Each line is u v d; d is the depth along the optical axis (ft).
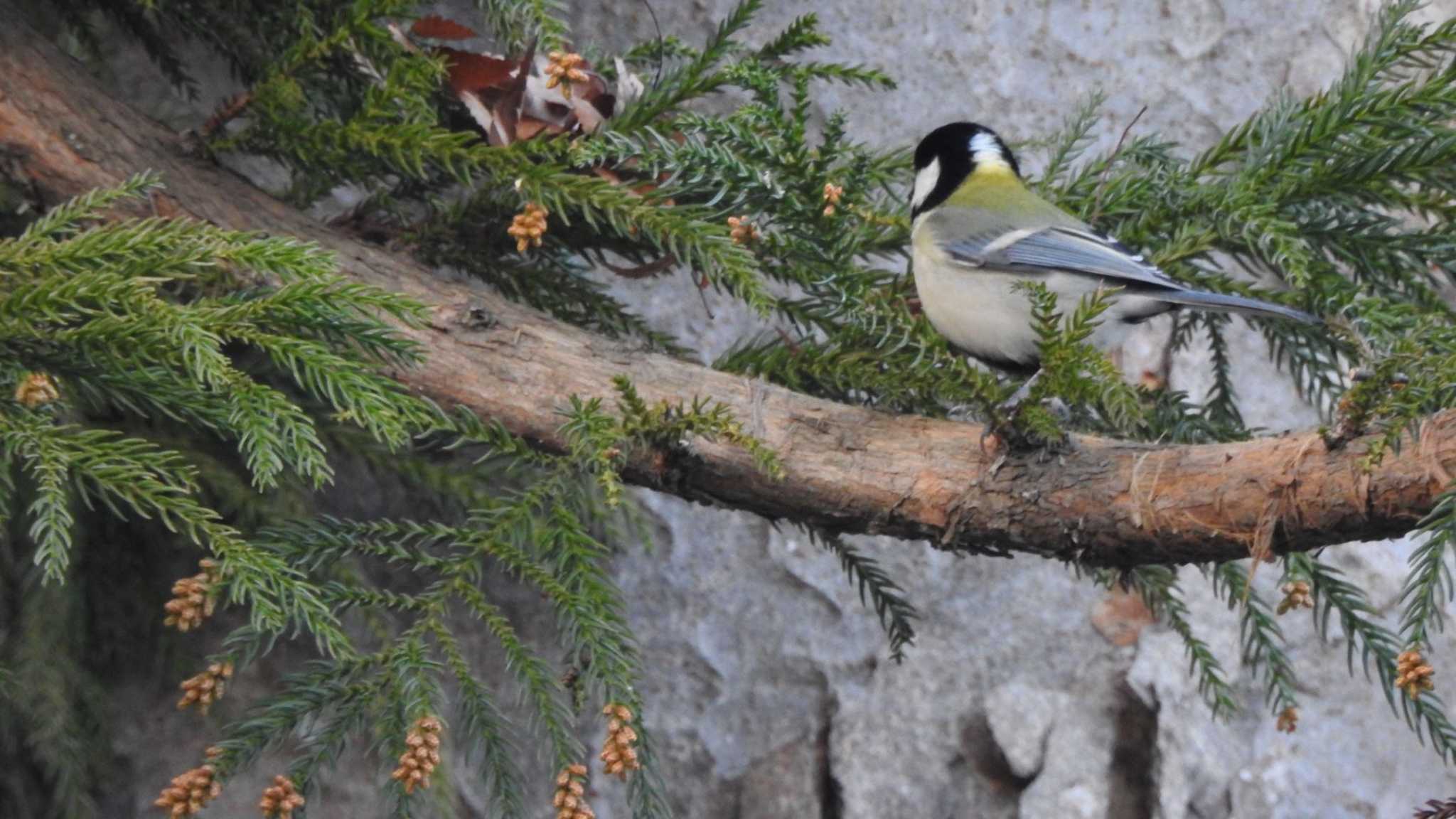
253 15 21.77
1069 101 29.17
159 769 26.43
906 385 18.11
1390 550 27.76
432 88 19.52
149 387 16.03
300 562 16.97
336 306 16.33
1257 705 27.40
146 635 26.09
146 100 27.76
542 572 17.19
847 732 28.25
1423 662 13.60
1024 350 21.99
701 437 17.65
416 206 24.25
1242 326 28.76
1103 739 27.66
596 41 28.76
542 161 19.71
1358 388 14.43
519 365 18.78
